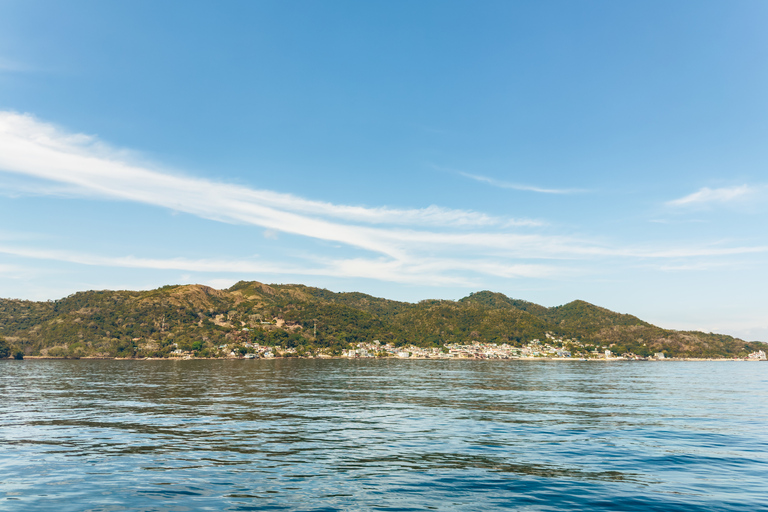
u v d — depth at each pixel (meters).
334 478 22.53
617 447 30.12
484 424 39.75
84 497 19.44
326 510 17.94
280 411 47.66
